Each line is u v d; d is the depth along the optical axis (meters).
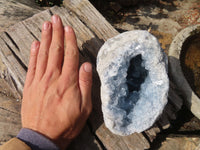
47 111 0.29
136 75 0.31
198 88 0.47
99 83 0.36
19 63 0.37
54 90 0.30
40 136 0.27
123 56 0.27
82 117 0.30
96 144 0.33
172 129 0.41
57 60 0.31
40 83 0.30
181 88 0.43
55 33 0.33
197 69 0.48
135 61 0.30
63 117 0.29
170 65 0.45
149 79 0.30
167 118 0.36
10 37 0.39
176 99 0.38
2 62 0.38
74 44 0.32
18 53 0.38
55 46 0.32
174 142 0.36
